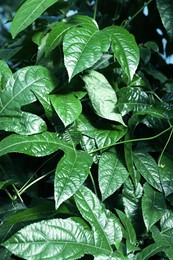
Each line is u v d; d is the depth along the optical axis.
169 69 1.22
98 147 0.82
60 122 0.82
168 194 0.82
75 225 0.75
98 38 0.78
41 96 0.80
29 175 0.88
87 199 0.77
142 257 0.77
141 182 0.86
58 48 0.90
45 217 0.82
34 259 0.70
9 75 0.81
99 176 0.80
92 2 1.24
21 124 0.79
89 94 0.82
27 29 1.09
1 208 0.84
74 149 0.79
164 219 0.83
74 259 0.72
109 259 0.74
